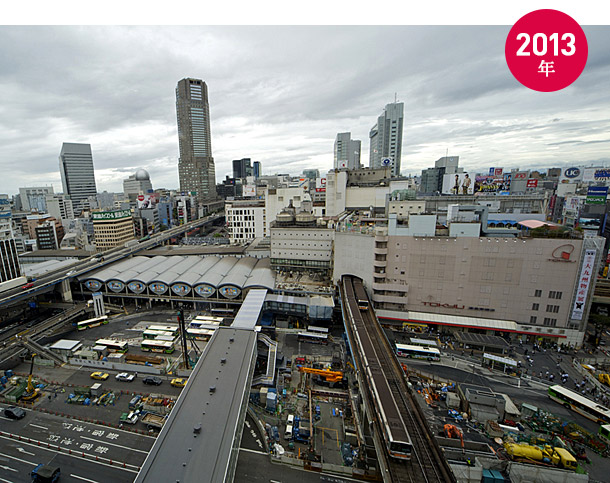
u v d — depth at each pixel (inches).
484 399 2324.1
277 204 7706.7
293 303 3732.8
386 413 1763.0
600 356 3129.9
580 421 2293.3
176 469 1401.3
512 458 1929.1
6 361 3065.9
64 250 6968.5
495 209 5502.0
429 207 5605.3
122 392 2608.3
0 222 4340.6
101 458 1968.5
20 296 3656.5
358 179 7258.9
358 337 2748.5
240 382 2041.1
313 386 2691.9
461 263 3479.3
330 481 1830.7
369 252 3809.1
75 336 3609.7
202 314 4202.8
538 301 3329.2
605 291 4264.3
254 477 1841.8
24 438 2116.1
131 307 4448.8
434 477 1496.1
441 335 3531.0
